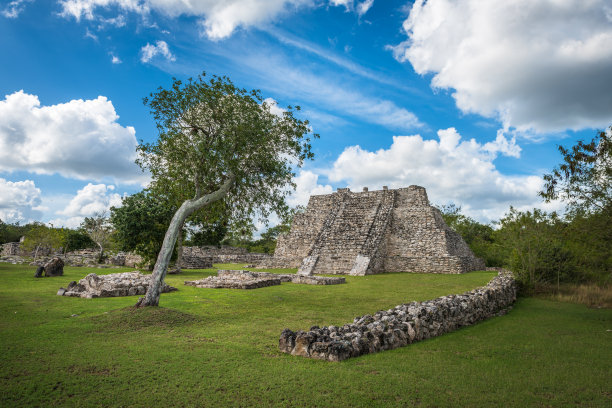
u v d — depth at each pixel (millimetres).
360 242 30797
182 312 9812
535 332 8789
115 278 16422
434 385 5121
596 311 12219
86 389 4824
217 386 4992
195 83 11992
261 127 12625
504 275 18672
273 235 71438
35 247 38969
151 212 23641
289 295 14766
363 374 5504
